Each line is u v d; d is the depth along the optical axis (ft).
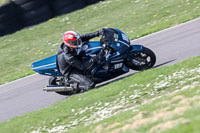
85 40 103.96
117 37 100.83
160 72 95.81
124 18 195.00
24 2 214.07
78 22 209.15
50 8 222.48
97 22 201.57
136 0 219.20
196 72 88.84
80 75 103.24
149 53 102.12
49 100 113.80
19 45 199.52
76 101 96.27
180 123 51.62
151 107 70.13
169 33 144.46
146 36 152.35
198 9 165.48
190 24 146.61
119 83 98.22
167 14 178.81
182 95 70.74
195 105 59.93
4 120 108.17
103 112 84.02
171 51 122.62
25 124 91.86
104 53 100.37
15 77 149.38
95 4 230.89
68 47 98.78
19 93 128.47
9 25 215.31
